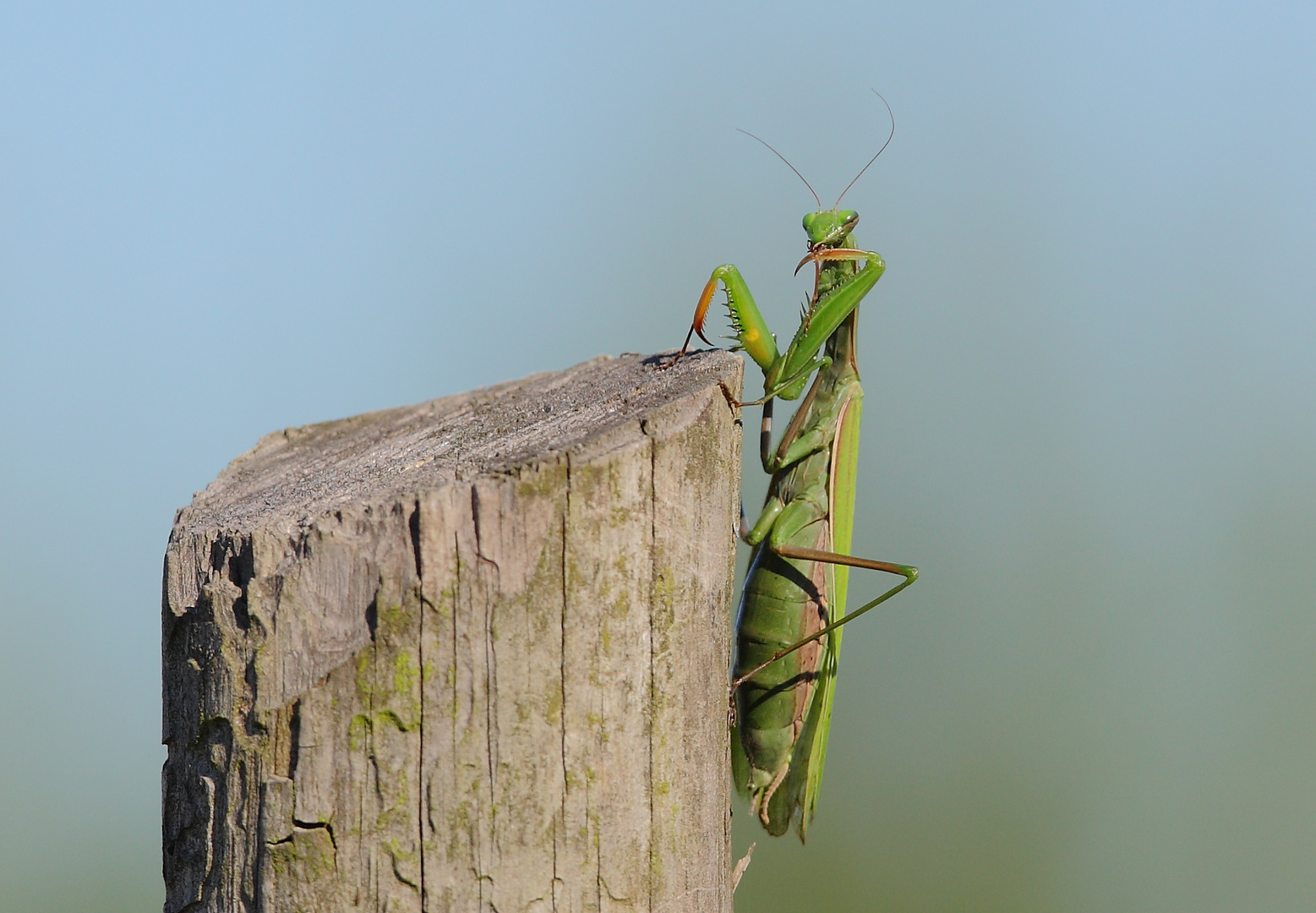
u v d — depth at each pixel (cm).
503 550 83
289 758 83
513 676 83
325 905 83
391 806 83
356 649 83
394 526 83
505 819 83
